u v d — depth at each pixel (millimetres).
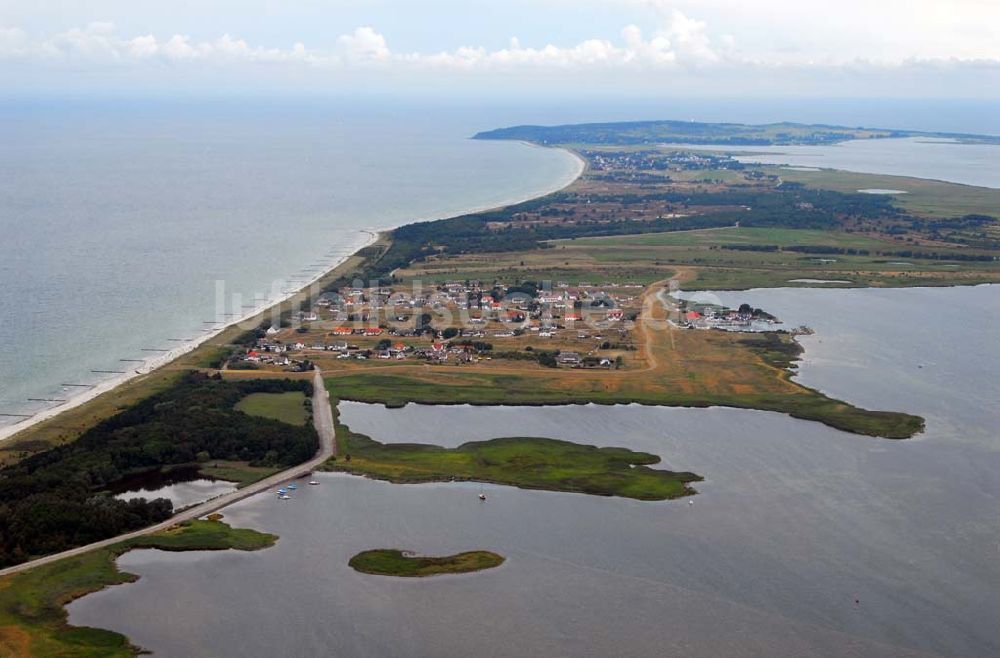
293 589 194625
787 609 186875
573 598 191000
